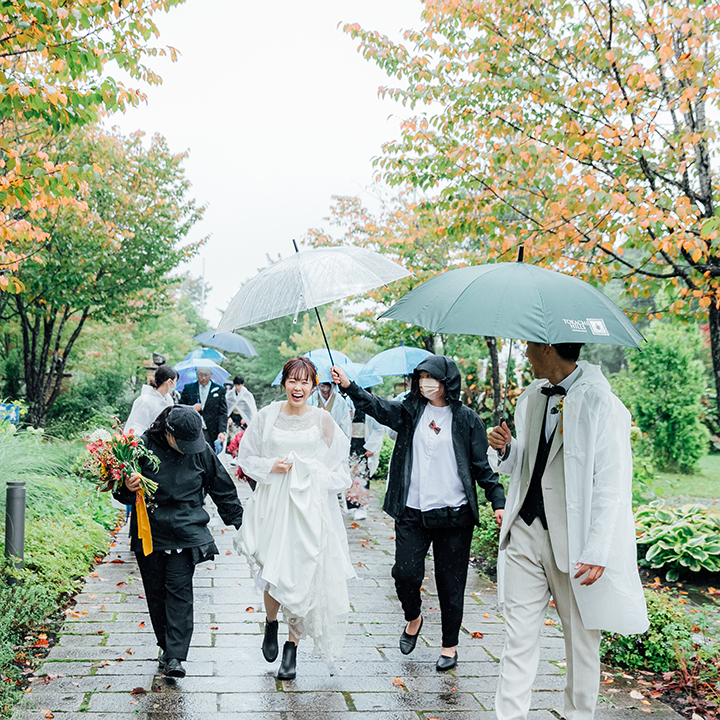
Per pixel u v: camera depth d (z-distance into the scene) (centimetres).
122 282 1580
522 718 291
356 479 952
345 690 391
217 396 928
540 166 641
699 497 1141
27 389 1563
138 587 582
